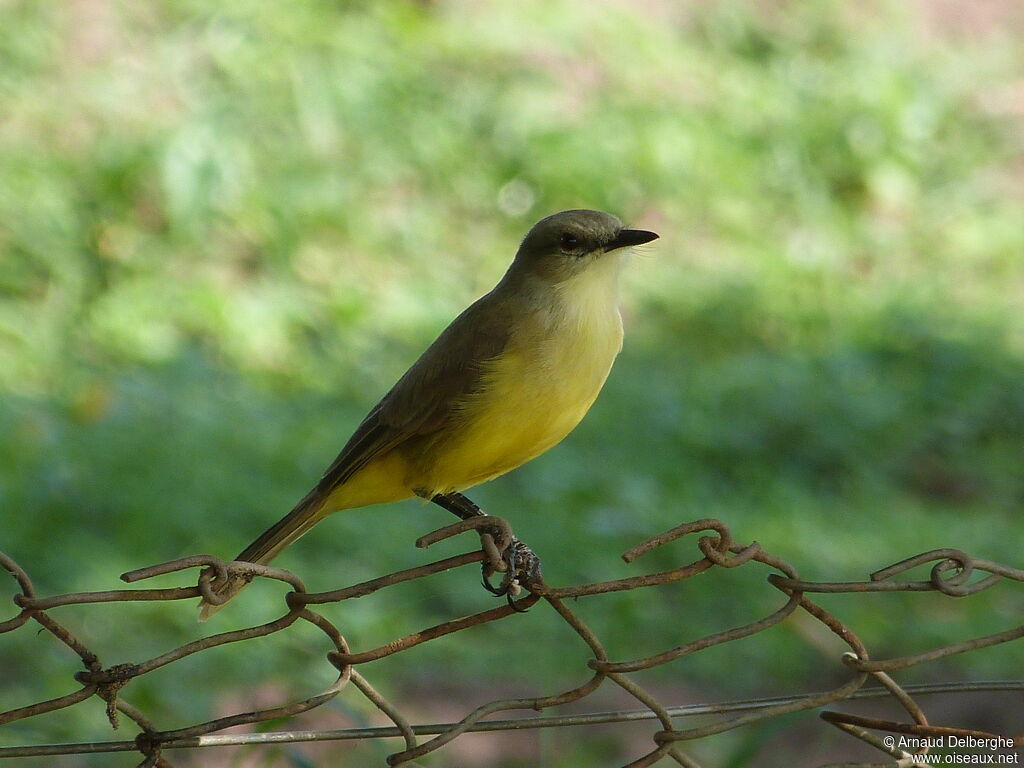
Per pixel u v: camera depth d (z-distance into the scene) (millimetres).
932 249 19750
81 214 15414
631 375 14938
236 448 11953
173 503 10773
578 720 4199
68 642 3703
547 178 18141
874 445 14078
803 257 18766
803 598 4207
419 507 11625
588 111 19531
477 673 9375
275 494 11344
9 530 10055
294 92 17672
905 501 13406
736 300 16984
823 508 12922
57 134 16547
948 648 4348
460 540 11070
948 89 22703
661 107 20125
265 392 13664
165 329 14391
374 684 8984
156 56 17859
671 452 13414
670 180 18891
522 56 20000
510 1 21062
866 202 20547
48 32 17750
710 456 13602
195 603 9344
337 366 14547
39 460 10961
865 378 15414
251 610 9352
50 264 14844
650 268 17688
